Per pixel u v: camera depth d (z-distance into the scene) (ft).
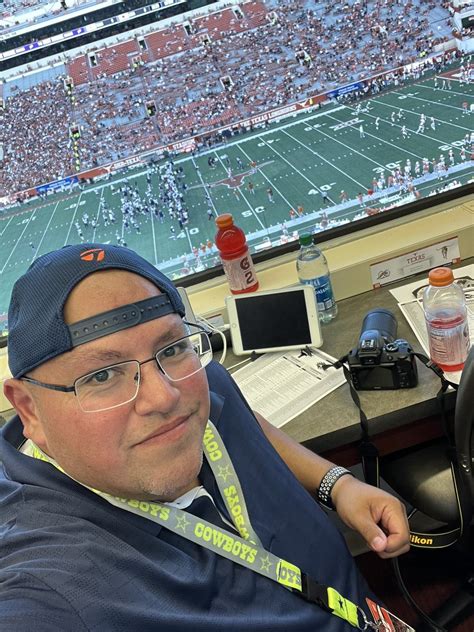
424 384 3.26
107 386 1.76
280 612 2.10
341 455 3.39
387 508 2.68
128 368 1.78
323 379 3.53
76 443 1.76
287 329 3.84
